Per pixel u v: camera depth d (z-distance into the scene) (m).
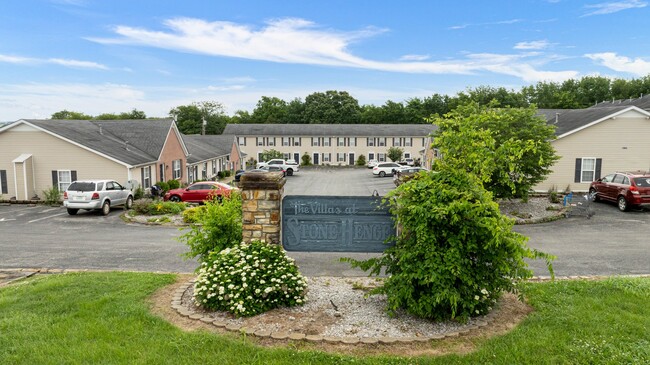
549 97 73.88
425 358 4.69
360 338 5.14
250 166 59.09
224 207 7.38
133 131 30.34
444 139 6.30
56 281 7.45
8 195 23.66
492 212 5.55
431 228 5.55
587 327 5.39
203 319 5.69
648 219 16.09
